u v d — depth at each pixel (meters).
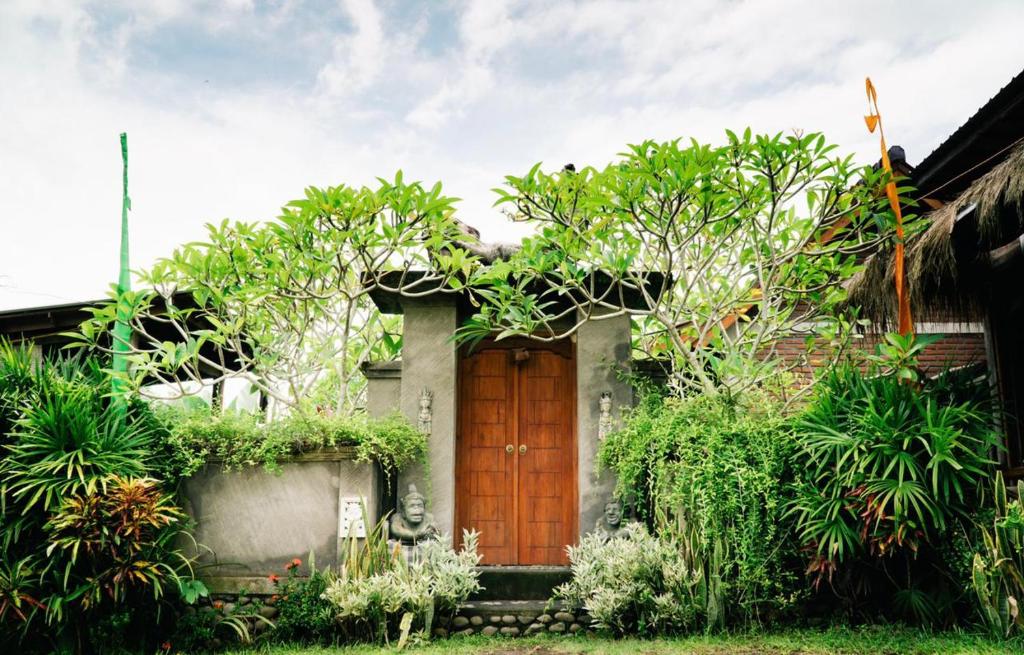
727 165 5.78
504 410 7.01
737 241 6.86
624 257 5.99
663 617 5.08
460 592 5.60
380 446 5.94
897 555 5.02
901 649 4.36
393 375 6.91
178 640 5.33
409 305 6.82
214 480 6.00
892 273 5.57
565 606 5.71
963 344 9.25
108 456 5.21
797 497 5.07
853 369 5.52
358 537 5.84
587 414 6.61
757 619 5.16
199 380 6.40
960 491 4.59
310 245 6.24
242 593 5.69
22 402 5.32
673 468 5.50
